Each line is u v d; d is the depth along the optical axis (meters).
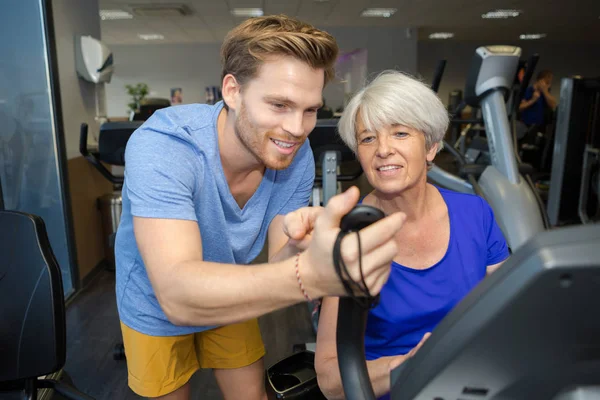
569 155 4.14
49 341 1.23
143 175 0.86
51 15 3.09
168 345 1.24
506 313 0.33
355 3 8.23
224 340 1.34
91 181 3.77
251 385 1.41
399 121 1.05
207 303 0.62
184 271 0.68
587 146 3.97
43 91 3.06
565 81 4.08
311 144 2.07
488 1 8.25
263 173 1.15
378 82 1.09
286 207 1.26
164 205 0.83
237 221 1.16
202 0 7.55
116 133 2.06
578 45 14.38
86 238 3.61
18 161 2.75
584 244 0.31
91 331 2.85
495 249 1.18
